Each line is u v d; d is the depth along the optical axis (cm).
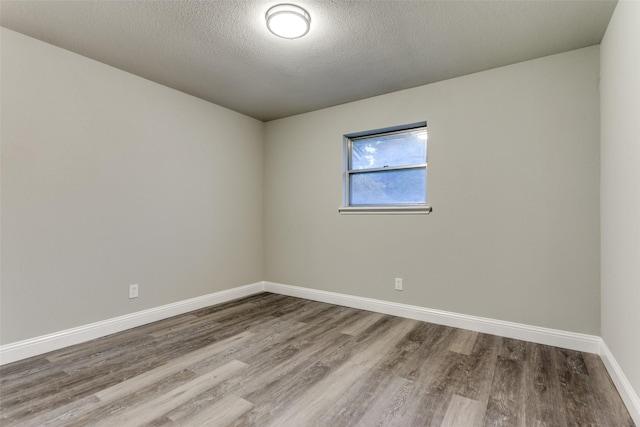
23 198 226
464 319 284
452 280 291
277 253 417
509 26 210
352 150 371
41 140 234
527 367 212
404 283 319
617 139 186
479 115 278
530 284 256
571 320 240
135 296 290
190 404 171
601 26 209
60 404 170
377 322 304
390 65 267
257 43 234
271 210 422
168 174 317
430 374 204
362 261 346
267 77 291
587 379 196
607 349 209
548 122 249
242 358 227
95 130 263
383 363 219
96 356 229
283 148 411
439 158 297
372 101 339
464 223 285
